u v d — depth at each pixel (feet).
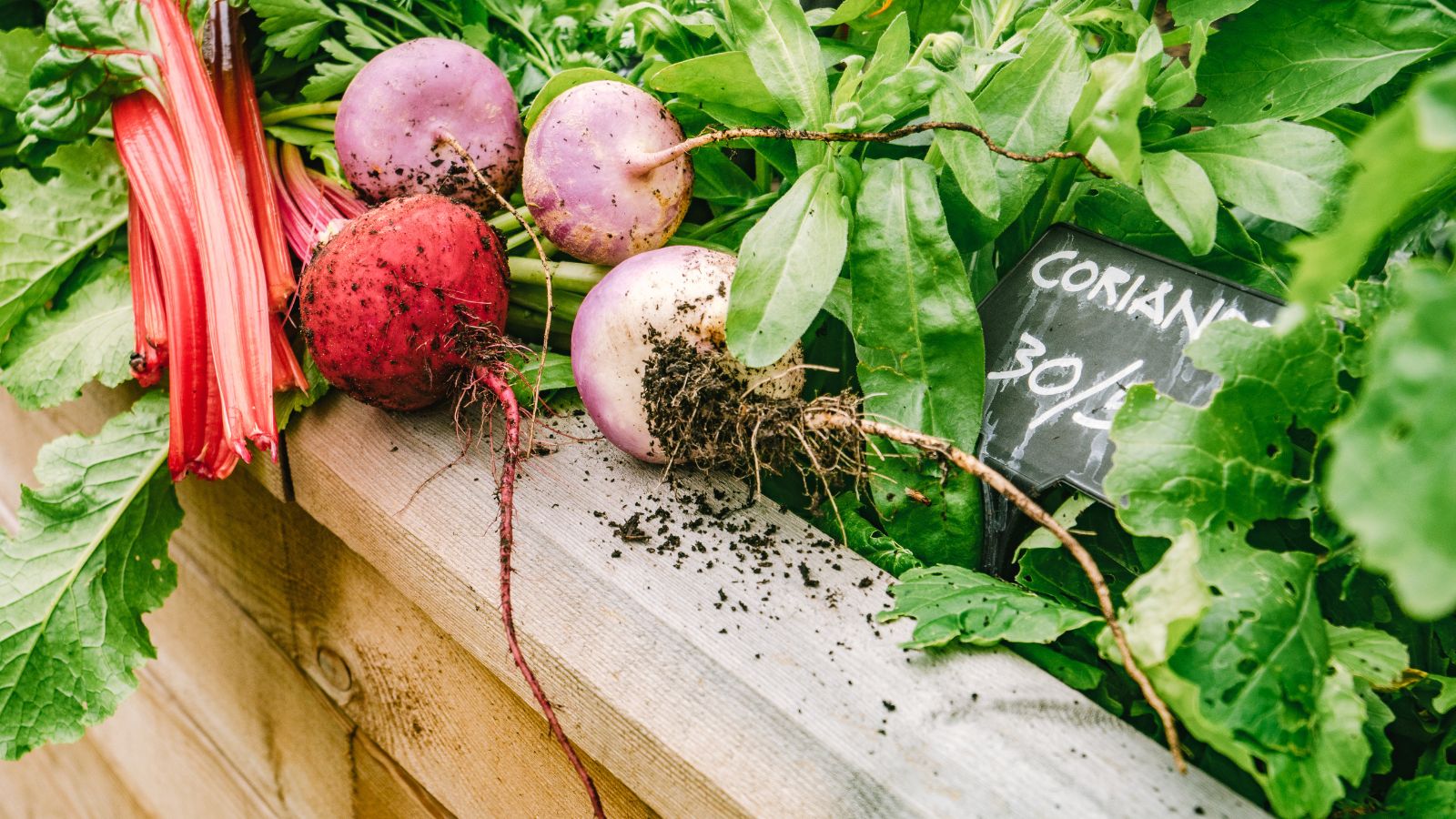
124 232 1.89
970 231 1.55
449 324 1.49
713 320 1.44
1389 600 1.31
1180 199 1.39
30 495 1.63
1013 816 1.15
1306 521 1.35
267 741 2.16
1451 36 1.50
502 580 1.34
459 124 1.66
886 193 1.47
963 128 1.38
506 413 1.47
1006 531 1.44
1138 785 1.17
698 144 1.50
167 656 2.36
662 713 1.29
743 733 1.25
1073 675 1.29
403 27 2.15
